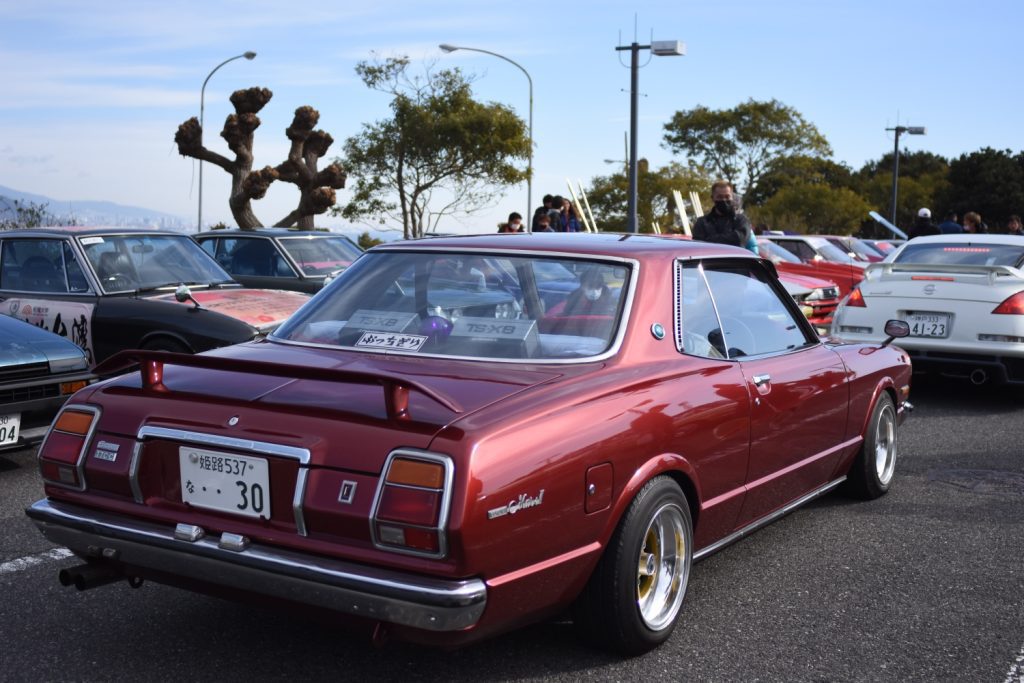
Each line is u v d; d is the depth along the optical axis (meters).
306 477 2.91
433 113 34.16
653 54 23.70
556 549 3.05
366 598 2.80
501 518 2.83
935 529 5.25
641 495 3.38
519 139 34.66
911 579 4.47
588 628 3.44
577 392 3.23
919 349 9.12
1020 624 3.96
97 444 3.30
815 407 4.66
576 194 19.86
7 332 6.38
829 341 5.29
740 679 3.41
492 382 3.24
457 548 2.75
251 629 3.79
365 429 2.90
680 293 3.91
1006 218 83.50
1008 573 4.57
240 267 12.12
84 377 6.43
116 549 3.25
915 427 8.05
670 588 3.66
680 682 3.37
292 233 12.40
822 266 15.70
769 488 4.30
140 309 7.91
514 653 3.57
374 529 2.80
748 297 4.44
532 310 3.64
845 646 3.71
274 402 3.08
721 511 3.93
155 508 3.21
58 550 4.76
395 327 3.70
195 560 3.08
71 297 8.23
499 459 2.85
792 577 4.48
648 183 70.00
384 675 3.39
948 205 85.81
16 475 6.31
